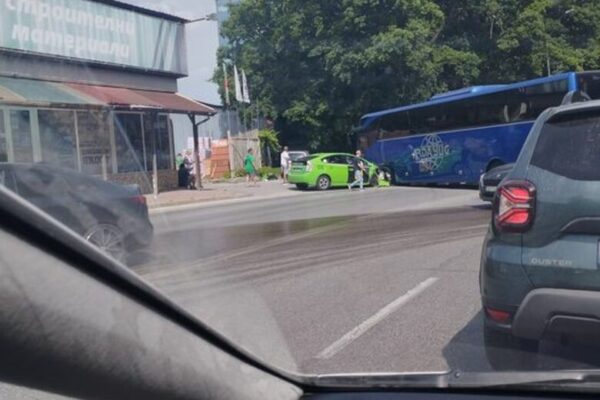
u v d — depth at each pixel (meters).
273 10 39.50
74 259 2.36
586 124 4.34
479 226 12.48
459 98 23.78
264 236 10.91
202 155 35.84
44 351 2.24
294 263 8.54
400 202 18.81
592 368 3.77
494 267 4.38
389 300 6.66
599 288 3.97
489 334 4.45
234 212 14.84
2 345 2.17
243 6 39.25
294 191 25.61
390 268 8.51
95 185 3.02
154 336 2.64
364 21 37.69
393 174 27.52
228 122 38.66
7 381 2.28
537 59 40.03
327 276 7.89
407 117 26.55
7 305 2.15
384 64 37.56
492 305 4.39
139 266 3.21
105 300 2.44
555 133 4.43
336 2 38.62
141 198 3.30
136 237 3.17
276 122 43.94
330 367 4.34
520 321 4.21
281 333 4.15
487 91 22.53
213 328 3.10
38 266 2.24
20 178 2.70
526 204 4.29
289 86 41.00
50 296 2.25
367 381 3.47
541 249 4.19
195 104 21.50
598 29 42.91
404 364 4.45
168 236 3.72
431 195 21.22
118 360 2.46
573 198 4.12
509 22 40.16
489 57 40.53
